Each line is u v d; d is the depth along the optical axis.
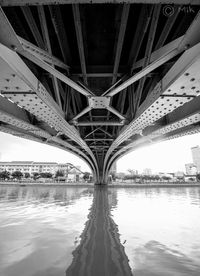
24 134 13.30
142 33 5.94
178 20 5.79
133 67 7.21
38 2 2.91
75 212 12.02
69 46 7.21
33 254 5.29
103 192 31.55
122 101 9.84
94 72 7.78
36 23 6.09
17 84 4.95
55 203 16.59
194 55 3.67
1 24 3.36
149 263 4.76
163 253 5.39
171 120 9.92
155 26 5.12
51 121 8.88
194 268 4.51
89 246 5.93
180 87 4.86
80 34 5.50
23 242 6.31
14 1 2.90
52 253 5.36
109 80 9.02
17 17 5.68
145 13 5.47
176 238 6.78
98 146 22.41
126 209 13.33
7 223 9.02
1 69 4.19
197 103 7.62
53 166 146.25
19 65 4.43
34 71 7.24
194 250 5.65
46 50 5.88
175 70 4.45
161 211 12.54
